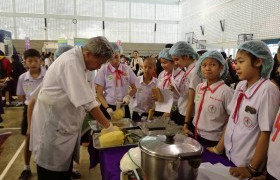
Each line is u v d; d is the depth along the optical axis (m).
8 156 2.97
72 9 13.03
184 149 0.85
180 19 14.62
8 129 4.02
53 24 12.90
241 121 1.17
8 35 7.34
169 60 2.03
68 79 1.32
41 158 1.49
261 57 1.11
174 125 1.67
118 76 2.39
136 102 2.34
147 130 1.53
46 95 1.40
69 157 1.53
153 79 2.32
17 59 5.91
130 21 13.97
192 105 1.72
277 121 1.02
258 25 8.27
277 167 1.00
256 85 1.13
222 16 10.48
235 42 9.55
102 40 1.35
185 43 1.92
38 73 2.41
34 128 1.52
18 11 12.34
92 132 1.59
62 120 1.44
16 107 5.57
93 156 1.53
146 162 0.88
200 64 1.60
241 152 1.16
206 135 1.48
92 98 1.36
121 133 1.39
